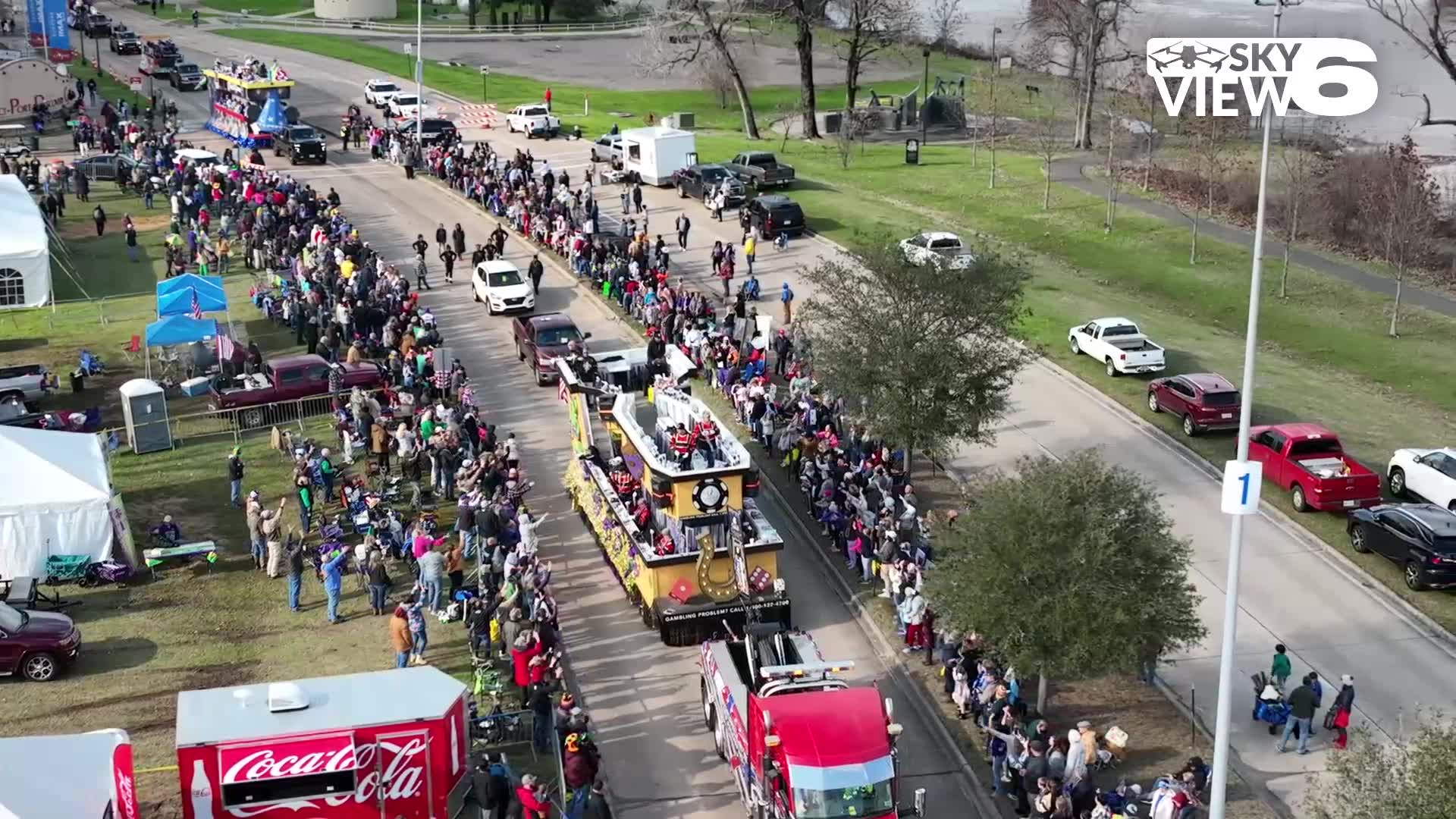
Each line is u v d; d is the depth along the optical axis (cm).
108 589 3469
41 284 5606
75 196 7544
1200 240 6712
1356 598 3503
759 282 6047
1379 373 5050
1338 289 5975
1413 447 4353
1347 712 2856
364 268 5466
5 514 3369
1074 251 6638
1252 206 7088
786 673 2609
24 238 5594
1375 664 3209
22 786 2127
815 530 3872
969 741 2936
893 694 3127
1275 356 5238
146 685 3006
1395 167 6444
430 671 2641
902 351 3934
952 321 3975
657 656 3247
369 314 5075
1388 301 5812
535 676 2875
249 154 8212
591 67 12706
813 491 3891
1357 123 9031
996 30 10981
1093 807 2603
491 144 8862
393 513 3659
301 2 16600
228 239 6481
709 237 6750
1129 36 11575
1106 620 2766
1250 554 3725
